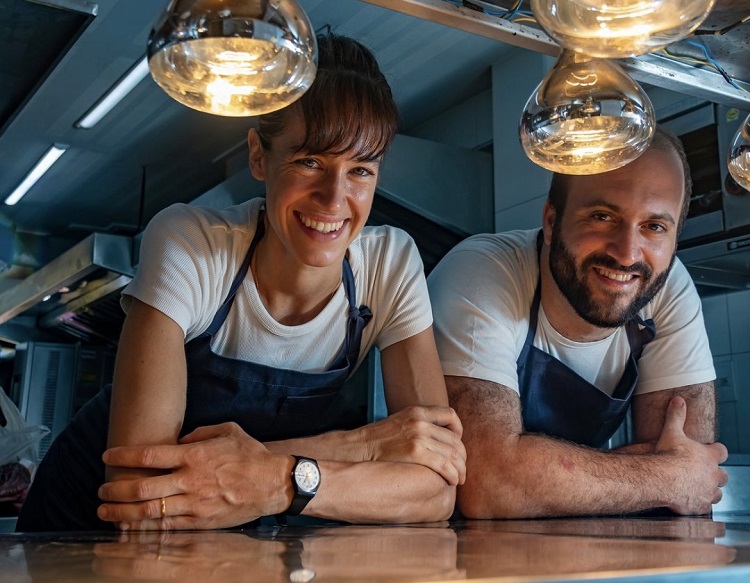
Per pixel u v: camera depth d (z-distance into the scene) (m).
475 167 3.77
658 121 2.73
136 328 1.17
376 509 1.13
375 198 3.44
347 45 1.20
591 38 0.91
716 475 1.55
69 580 0.43
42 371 5.63
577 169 1.21
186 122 4.39
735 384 3.03
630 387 1.66
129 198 5.58
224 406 1.33
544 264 1.59
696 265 2.67
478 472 1.40
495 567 0.47
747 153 1.38
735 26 1.30
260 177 1.27
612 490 1.41
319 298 1.32
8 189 5.32
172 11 0.89
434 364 1.38
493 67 3.92
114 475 1.07
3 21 1.46
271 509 1.07
